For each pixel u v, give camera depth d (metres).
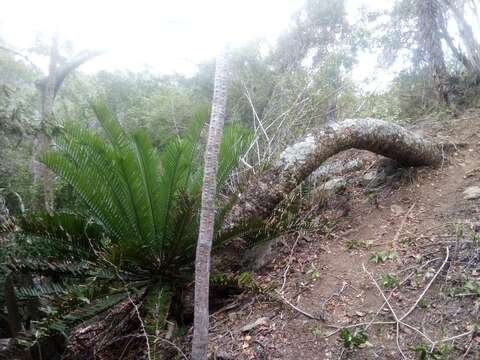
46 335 3.02
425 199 3.90
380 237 3.58
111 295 3.38
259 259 3.84
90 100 3.90
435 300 2.62
